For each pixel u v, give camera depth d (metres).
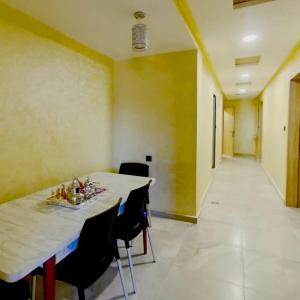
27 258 1.09
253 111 9.48
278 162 4.48
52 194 1.92
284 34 2.81
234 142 9.84
